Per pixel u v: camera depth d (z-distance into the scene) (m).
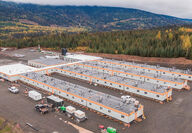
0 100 58.03
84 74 82.31
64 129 41.81
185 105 57.00
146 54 149.38
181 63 124.12
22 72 84.56
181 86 71.38
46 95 63.22
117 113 45.69
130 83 68.88
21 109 51.84
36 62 113.31
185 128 43.28
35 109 51.75
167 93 60.03
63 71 92.25
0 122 44.22
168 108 54.53
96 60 124.31
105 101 51.28
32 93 59.84
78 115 45.88
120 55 162.00
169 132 41.50
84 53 179.38
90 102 52.03
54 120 45.97
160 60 137.12
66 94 59.12
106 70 97.50
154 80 79.12
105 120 46.56
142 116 47.66
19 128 41.75
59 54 164.00
